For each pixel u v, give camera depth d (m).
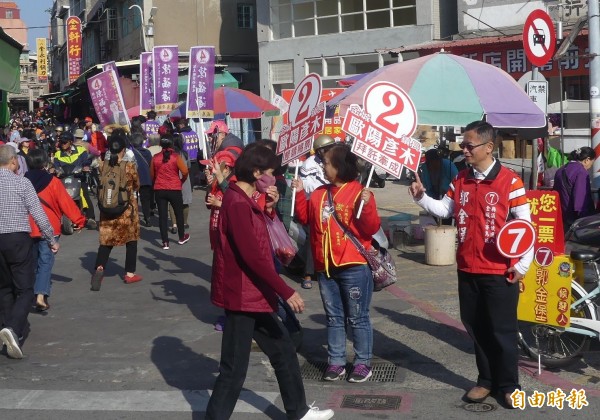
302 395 5.18
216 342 7.39
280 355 5.11
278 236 5.70
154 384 6.24
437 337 7.30
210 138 18.47
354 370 6.15
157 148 17.36
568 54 19.25
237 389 5.01
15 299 7.46
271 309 4.93
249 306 4.88
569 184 9.47
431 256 10.37
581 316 6.12
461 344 7.08
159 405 5.75
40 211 7.21
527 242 5.21
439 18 24.69
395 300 8.61
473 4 22.47
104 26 44.09
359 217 5.86
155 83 15.34
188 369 6.62
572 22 19.70
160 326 8.02
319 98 6.54
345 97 9.80
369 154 5.93
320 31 28.00
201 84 11.80
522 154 19.38
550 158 15.16
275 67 29.06
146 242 13.27
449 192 5.70
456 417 5.36
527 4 21.42
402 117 5.98
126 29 37.97
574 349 6.21
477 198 5.39
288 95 15.18
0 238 7.06
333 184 6.08
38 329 8.03
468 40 21.80
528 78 12.21
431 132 18.33
